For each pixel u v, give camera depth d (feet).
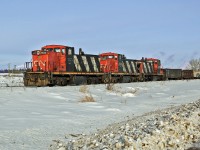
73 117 40.09
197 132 26.43
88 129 32.81
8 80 149.28
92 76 122.21
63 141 26.35
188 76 246.06
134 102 63.72
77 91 77.71
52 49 100.78
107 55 139.54
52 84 96.99
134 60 161.48
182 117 30.78
